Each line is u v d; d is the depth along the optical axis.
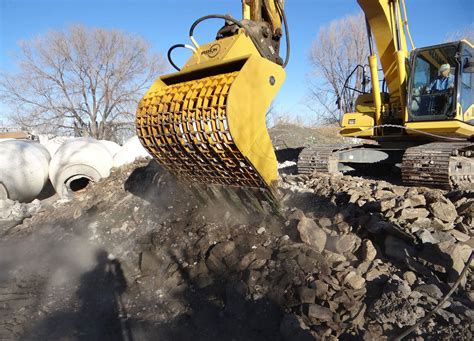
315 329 3.35
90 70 27.95
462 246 3.97
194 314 4.04
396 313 3.27
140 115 4.47
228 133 3.77
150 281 4.75
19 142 10.25
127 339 3.86
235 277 4.15
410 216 4.61
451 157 7.17
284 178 7.37
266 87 4.05
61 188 9.68
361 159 8.74
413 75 7.67
